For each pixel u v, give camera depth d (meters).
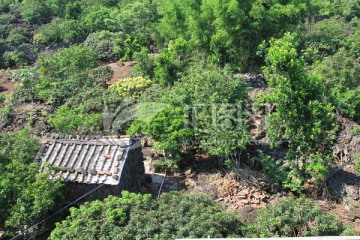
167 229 12.77
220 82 19.66
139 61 28.89
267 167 18.20
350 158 18.97
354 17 39.34
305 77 17.30
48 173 15.09
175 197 14.30
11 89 30.12
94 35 36.62
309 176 17.53
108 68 28.67
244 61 27.38
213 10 26.02
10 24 40.88
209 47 27.44
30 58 36.22
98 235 12.61
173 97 20.12
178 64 25.53
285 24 26.75
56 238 12.54
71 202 15.93
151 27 35.12
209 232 12.59
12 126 23.38
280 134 19.05
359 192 16.84
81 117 20.70
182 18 30.47
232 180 18.12
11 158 15.87
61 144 16.92
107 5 45.19
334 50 29.73
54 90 25.16
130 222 12.93
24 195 13.76
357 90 21.61
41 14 43.12
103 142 16.81
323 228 13.20
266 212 14.41
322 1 40.66
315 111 16.66
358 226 15.69
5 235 13.90
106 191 15.83
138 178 18.02
